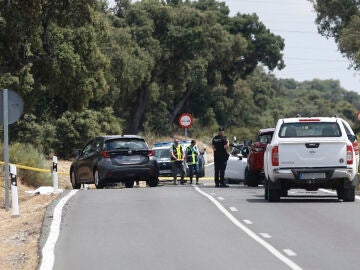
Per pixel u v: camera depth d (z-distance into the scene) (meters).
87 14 102.44
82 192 68.50
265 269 31.16
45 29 105.69
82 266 32.69
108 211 52.41
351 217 48.19
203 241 39.16
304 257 33.94
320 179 56.97
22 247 39.97
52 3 100.50
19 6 96.38
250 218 48.34
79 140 143.25
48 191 72.94
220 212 51.66
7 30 100.31
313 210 52.31
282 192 62.12
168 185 89.31
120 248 37.25
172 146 90.44
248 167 79.31
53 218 48.25
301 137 57.56
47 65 110.25
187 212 51.78
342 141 56.91
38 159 87.31
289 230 42.72
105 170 77.88
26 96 112.19
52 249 37.03
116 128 158.12
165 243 38.62
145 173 79.25
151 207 54.91
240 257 34.22
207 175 120.69
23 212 56.22
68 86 114.38
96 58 116.38
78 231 43.03
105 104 163.38
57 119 144.00
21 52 106.56
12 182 53.41
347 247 36.59
